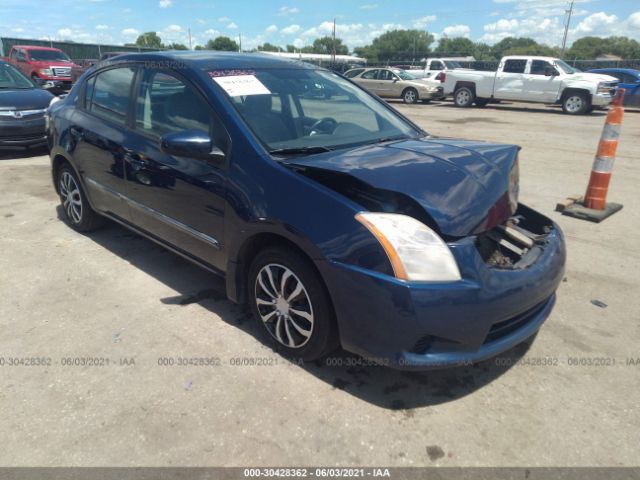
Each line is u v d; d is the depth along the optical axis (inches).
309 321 104.3
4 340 117.8
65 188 186.7
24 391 100.8
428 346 92.7
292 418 95.0
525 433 92.7
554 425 94.8
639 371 111.2
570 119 597.3
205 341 118.6
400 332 90.3
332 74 157.2
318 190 99.4
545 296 106.0
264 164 108.5
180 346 116.6
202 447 87.9
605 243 187.6
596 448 89.6
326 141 125.1
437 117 607.8
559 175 296.7
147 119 141.9
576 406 100.0
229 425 92.9
